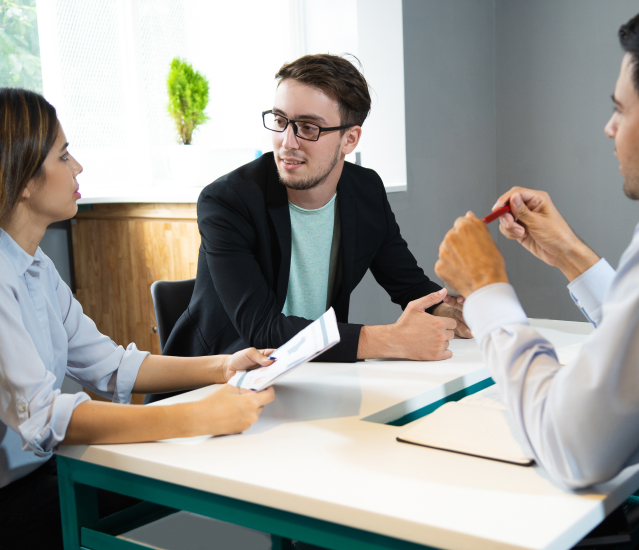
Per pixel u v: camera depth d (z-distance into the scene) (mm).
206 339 1640
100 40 2998
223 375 1273
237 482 770
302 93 1458
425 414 1116
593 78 3303
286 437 910
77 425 934
